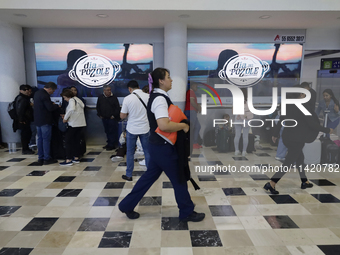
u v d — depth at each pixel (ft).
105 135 20.88
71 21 18.54
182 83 19.63
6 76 19.06
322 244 7.44
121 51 20.68
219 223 8.60
